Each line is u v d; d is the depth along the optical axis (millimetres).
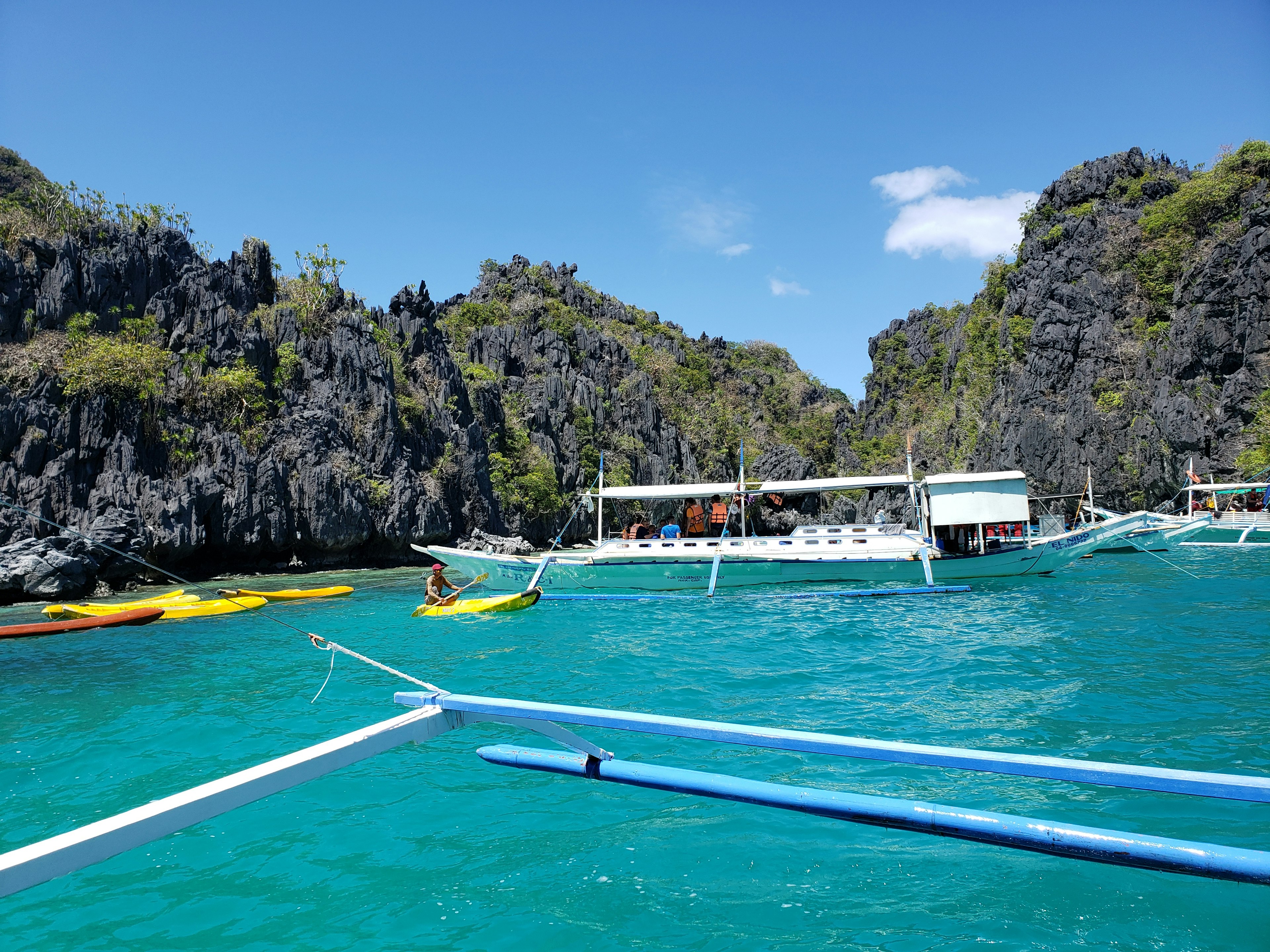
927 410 92875
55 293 36188
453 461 51125
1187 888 4953
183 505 34188
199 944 4766
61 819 7000
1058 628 15469
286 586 31891
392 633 17562
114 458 33844
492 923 4871
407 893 5293
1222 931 4445
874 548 25203
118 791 7688
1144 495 57125
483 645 15586
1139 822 5855
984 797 6465
